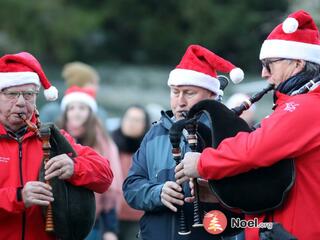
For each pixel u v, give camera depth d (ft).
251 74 182.80
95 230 60.18
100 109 68.95
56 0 224.94
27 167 41.57
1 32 223.92
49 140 41.29
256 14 187.83
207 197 41.70
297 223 38.68
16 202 39.99
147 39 240.53
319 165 38.78
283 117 38.24
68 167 40.88
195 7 214.69
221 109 40.57
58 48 225.76
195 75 43.83
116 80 198.08
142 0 240.12
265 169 38.70
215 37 207.00
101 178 42.11
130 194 44.06
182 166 40.68
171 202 41.88
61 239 41.39
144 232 43.62
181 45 238.89
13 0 220.84
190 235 42.39
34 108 42.19
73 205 41.32
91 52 237.04
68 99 60.70
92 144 60.34
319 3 75.41
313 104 38.55
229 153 38.42
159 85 194.59
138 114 68.95
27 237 41.24
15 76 41.39
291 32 39.81
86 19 227.61
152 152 44.11
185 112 43.98
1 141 41.68
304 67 39.68
